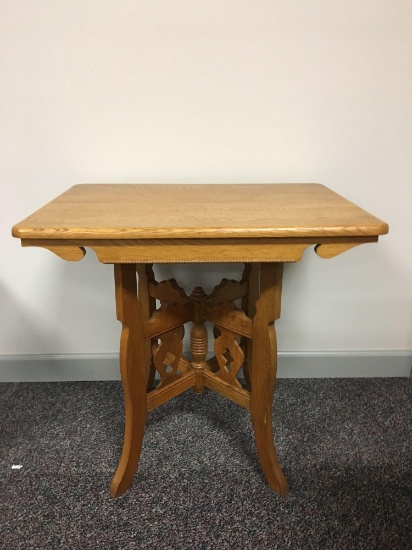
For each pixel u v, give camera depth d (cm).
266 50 120
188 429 130
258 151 129
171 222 83
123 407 141
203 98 124
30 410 139
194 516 102
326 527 100
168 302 112
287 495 108
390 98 124
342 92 124
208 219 85
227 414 137
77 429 131
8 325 149
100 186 122
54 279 143
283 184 126
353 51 120
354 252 142
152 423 133
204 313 115
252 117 126
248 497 107
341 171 131
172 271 143
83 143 128
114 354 153
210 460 119
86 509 104
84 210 93
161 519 102
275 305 95
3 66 120
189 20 117
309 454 121
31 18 116
